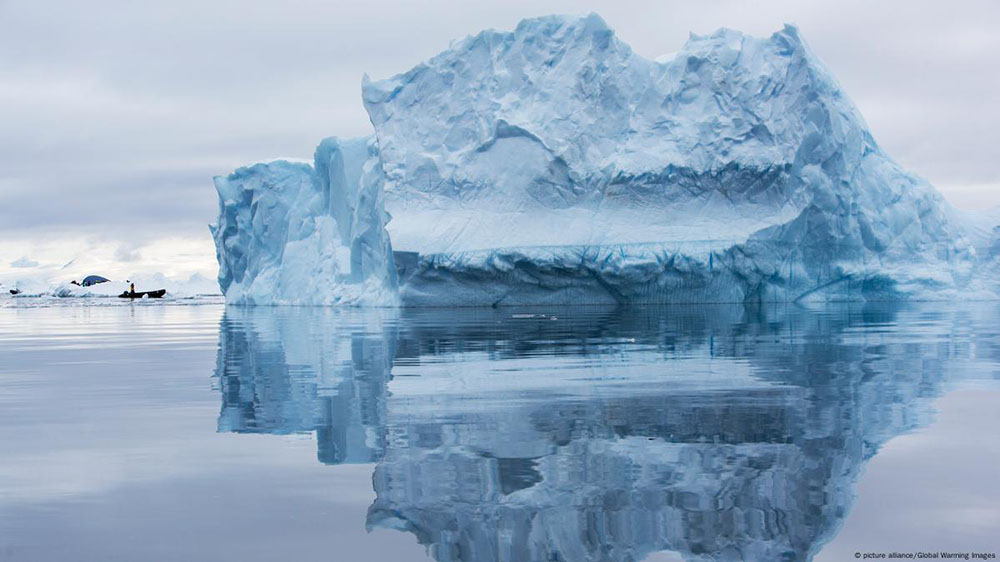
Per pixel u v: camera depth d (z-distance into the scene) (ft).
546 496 20.42
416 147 150.41
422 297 143.54
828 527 17.97
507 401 34.24
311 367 49.06
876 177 151.94
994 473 21.93
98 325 109.40
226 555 16.67
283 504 20.04
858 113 156.35
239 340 73.87
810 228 143.95
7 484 21.86
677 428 28.12
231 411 32.94
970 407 31.71
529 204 144.46
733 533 17.79
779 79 142.72
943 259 153.07
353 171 165.07
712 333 73.20
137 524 18.52
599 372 43.88
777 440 26.09
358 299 157.28
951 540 17.10
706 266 138.31
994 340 63.52
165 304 231.50
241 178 189.37
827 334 71.15
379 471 22.99
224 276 206.59
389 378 42.93
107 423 30.50
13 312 170.19
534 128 145.59
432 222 143.84
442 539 17.56
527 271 140.87
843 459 23.58
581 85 146.72
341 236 167.63
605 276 139.03
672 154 142.82
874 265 147.95
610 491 20.75
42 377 45.62
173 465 23.86
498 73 149.69
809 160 142.41
